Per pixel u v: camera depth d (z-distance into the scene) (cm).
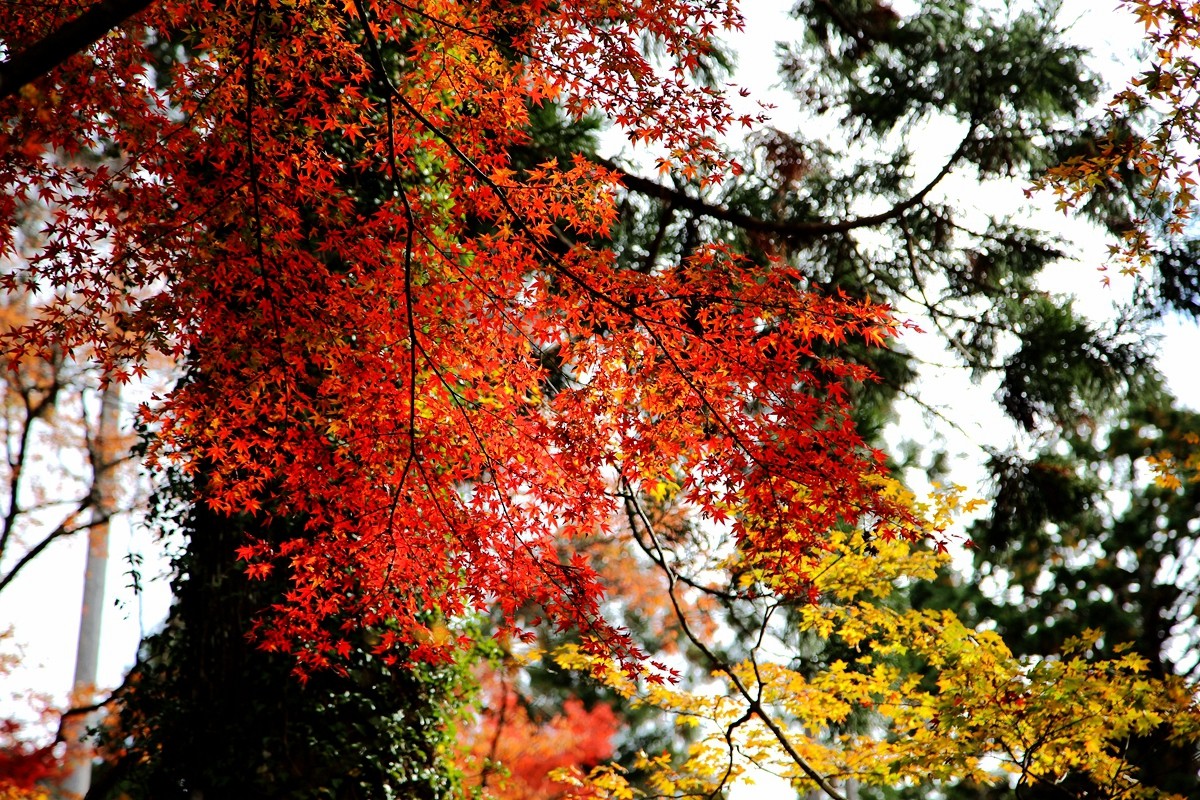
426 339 511
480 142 530
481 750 1093
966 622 1758
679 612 703
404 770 699
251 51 478
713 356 487
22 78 293
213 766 656
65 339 506
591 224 527
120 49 500
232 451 560
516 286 505
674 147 509
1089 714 662
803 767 664
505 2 501
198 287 497
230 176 496
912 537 485
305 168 535
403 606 531
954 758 675
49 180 496
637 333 498
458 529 498
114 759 737
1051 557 1645
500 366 521
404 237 511
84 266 496
